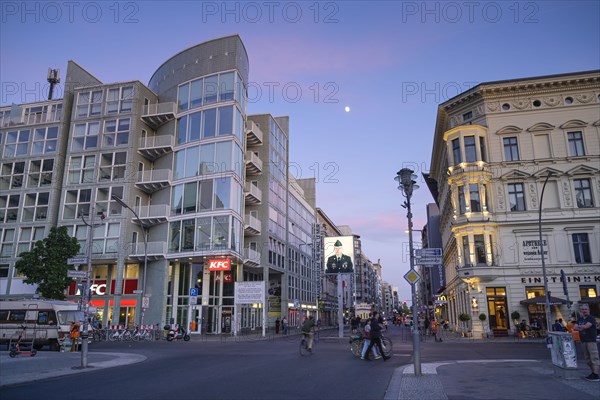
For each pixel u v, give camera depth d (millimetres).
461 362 15859
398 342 30109
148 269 38844
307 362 16406
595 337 10594
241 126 41188
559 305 32156
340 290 39469
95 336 32531
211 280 40062
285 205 58156
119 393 9734
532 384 10172
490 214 34375
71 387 10703
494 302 33312
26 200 41375
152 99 43750
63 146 42188
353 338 19172
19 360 16297
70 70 43906
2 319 23188
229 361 16875
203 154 39250
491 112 36312
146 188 40812
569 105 34969
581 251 32906
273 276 55875
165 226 39438
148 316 37375
